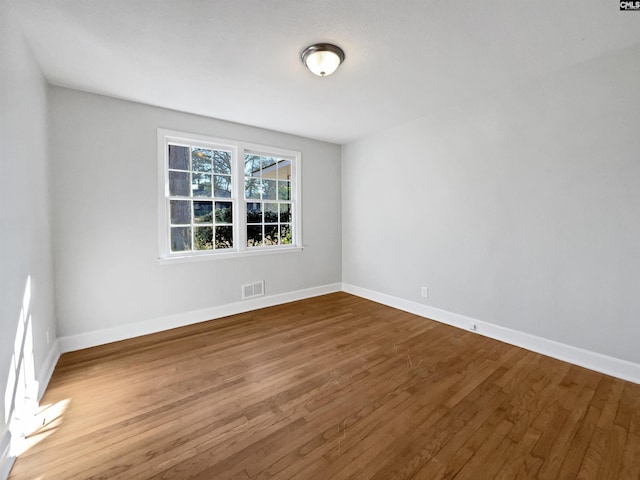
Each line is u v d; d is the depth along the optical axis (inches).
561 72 95.9
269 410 72.6
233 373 90.2
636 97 83.0
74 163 105.9
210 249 140.2
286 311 150.6
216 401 76.2
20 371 64.2
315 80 101.1
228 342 112.9
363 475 54.0
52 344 96.0
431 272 138.9
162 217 124.3
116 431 65.3
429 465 56.2
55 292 102.7
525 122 105.0
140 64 89.8
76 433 64.5
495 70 95.7
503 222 112.6
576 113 93.6
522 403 75.3
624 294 86.8
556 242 99.7
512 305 111.3
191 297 133.1
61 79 98.3
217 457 58.1
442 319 134.8
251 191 153.5
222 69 93.3
